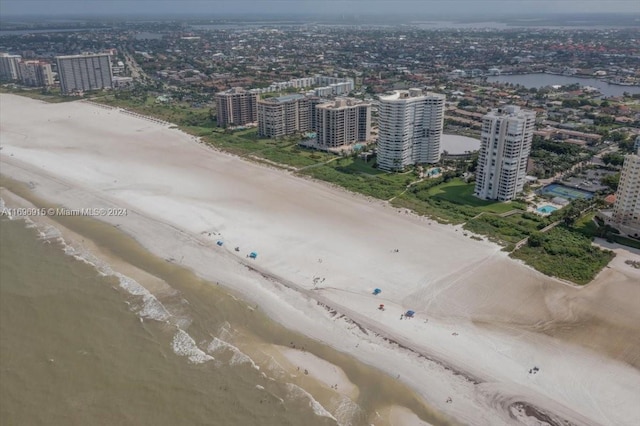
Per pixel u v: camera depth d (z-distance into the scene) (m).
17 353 105.81
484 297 126.50
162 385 98.44
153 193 194.12
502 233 161.88
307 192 197.25
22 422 89.75
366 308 121.56
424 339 111.06
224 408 93.31
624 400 95.75
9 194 191.62
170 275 136.75
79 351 106.88
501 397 95.88
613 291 129.88
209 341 111.19
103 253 148.50
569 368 103.44
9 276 133.88
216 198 189.75
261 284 132.00
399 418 91.62
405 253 148.00
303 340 111.38
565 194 196.12
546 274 137.25
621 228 162.62
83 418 90.69
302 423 90.38
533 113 187.00
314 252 148.25
